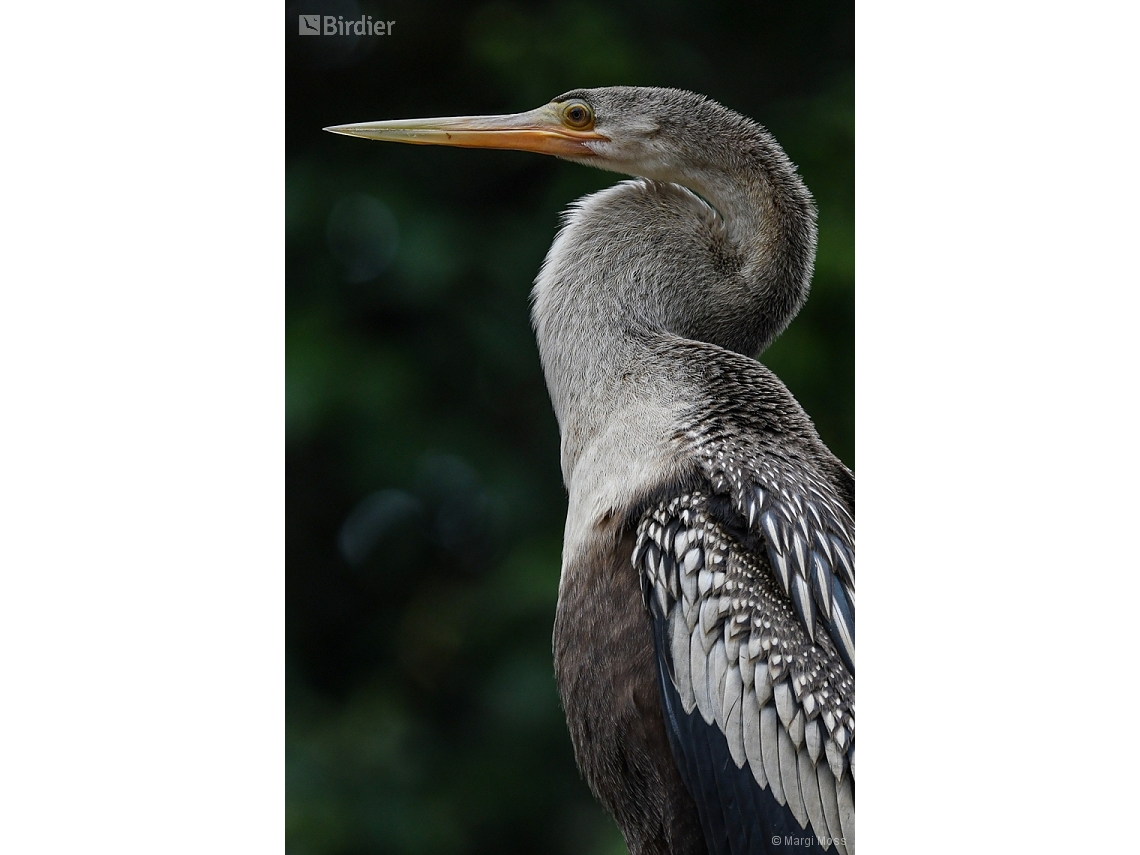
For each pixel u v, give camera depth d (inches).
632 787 235.9
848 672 224.2
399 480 465.7
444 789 457.4
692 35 481.1
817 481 236.7
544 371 264.1
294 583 477.4
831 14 471.5
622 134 268.7
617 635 229.8
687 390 240.4
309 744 454.0
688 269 257.9
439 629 476.4
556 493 472.7
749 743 219.1
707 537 225.0
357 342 461.1
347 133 278.7
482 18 475.8
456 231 465.1
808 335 422.0
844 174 431.5
